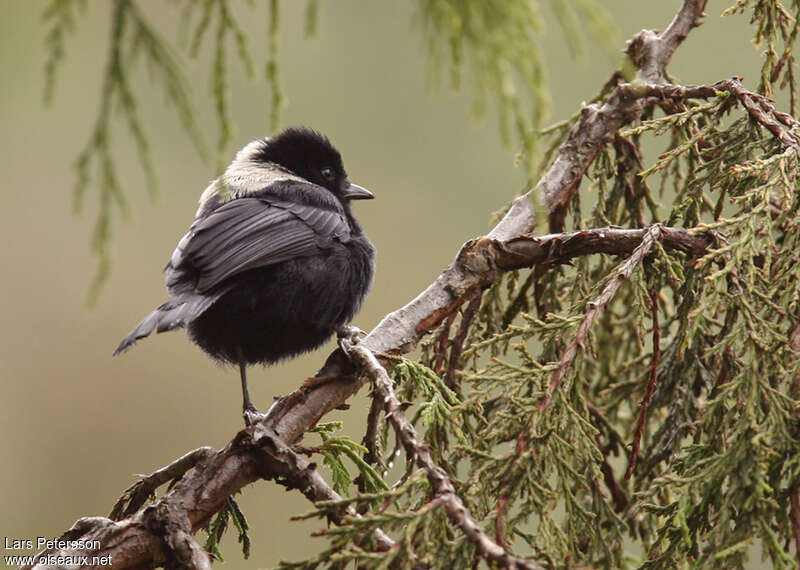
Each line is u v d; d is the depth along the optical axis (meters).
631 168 9.35
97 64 7.13
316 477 6.93
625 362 9.88
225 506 7.53
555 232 9.30
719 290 6.62
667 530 6.39
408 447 6.15
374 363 7.21
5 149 15.93
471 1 4.98
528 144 4.98
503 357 9.04
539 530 6.00
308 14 5.21
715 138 8.32
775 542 5.73
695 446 6.50
